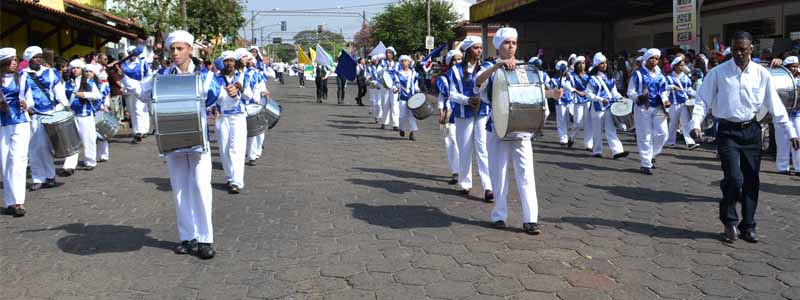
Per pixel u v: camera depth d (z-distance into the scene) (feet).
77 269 19.01
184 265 19.21
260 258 19.69
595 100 38.34
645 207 25.48
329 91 119.34
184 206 20.12
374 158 38.55
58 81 30.53
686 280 17.38
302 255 19.88
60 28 57.41
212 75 20.18
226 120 28.58
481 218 23.95
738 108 20.43
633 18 84.07
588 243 20.66
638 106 33.06
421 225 23.00
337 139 47.98
